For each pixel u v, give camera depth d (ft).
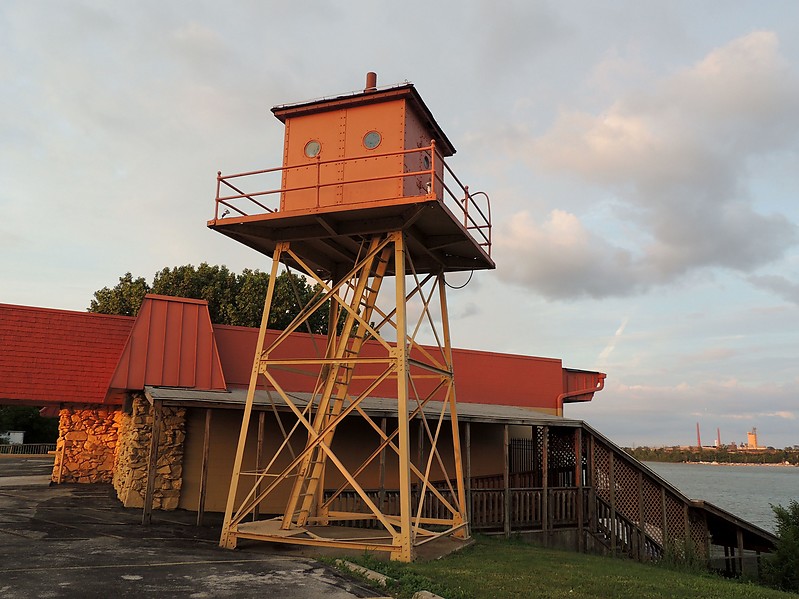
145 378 51.16
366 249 42.19
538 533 55.16
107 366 60.80
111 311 120.37
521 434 72.08
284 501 54.29
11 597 22.21
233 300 118.93
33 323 59.41
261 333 38.86
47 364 58.44
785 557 50.98
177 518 45.50
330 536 38.09
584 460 61.52
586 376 81.92
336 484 57.26
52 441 175.94
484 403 72.59
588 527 58.59
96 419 64.03
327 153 39.45
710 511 60.39
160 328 53.78
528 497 55.93
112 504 49.26
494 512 54.03
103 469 63.46
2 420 164.14
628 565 42.06
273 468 54.34
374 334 35.53
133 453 49.26
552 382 78.13
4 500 48.47
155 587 24.53
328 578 27.37
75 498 51.39
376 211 36.06
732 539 65.62
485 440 68.85
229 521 35.96
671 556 54.95
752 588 34.35
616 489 60.03
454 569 30.48
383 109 38.78
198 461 51.83
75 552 30.86
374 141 38.60
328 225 37.24
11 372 56.65
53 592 23.09
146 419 50.24
